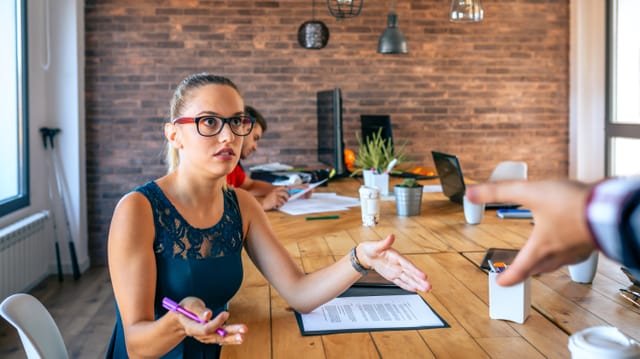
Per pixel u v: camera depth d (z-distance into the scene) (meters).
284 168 4.89
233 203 1.63
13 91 4.71
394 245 2.21
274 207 2.98
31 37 4.95
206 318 1.07
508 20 5.79
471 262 1.96
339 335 1.36
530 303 1.48
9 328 3.95
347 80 5.68
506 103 5.84
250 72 5.60
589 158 5.73
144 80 5.51
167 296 1.49
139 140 5.55
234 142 1.47
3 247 4.10
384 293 1.66
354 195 3.49
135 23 5.48
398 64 5.72
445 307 1.53
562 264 0.41
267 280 1.73
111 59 5.48
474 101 5.81
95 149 5.53
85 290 4.89
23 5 4.78
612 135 5.54
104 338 3.88
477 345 1.29
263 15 5.57
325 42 5.28
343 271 1.45
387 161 3.53
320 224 2.61
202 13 5.52
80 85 5.35
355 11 5.62
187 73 5.55
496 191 0.42
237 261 1.59
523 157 5.88
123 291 1.36
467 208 2.60
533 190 0.41
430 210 2.96
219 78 1.51
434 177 4.18
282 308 1.57
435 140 5.80
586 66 5.67
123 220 1.43
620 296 1.60
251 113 3.49
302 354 1.26
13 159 4.72
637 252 0.33
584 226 0.37
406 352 1.26
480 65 5.79
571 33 5.80
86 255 5.50
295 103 5.65
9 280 4.22
